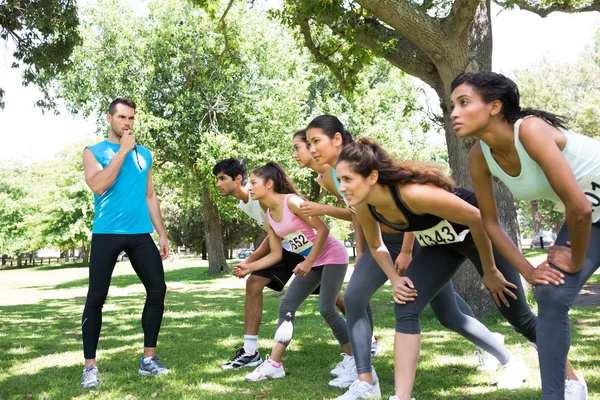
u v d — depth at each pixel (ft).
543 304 7.88
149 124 61.98
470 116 7.68
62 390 12.16
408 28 22.52
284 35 69.31
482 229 9.21
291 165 65.10
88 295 13.23
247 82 68.03
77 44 44.29
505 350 11.22
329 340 18.04
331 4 25.26
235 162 15.47
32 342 19.48
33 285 69.56
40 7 41.01
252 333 14.39
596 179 7.86
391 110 79.15
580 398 9.28
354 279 11.26
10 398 11.65
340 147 11.88
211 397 11.14
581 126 92.58
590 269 7.97
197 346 17.56
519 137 7.58
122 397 11.41
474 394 10.69
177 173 70.28
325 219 88.94
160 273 13.98
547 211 133.28
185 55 64.34
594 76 105.50
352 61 33.30
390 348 16.08
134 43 65.26
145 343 13.78
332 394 11.34
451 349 15.48
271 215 13.66
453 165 24.61
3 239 148.36
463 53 22.88
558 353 7.70
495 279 9.85
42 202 138.51
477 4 21.42
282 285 14.74
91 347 12.89
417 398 10.55
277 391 11.62
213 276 69.36
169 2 64.95
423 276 9.77
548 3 27.78
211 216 74.90
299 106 70.54
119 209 13.51
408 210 9.12
